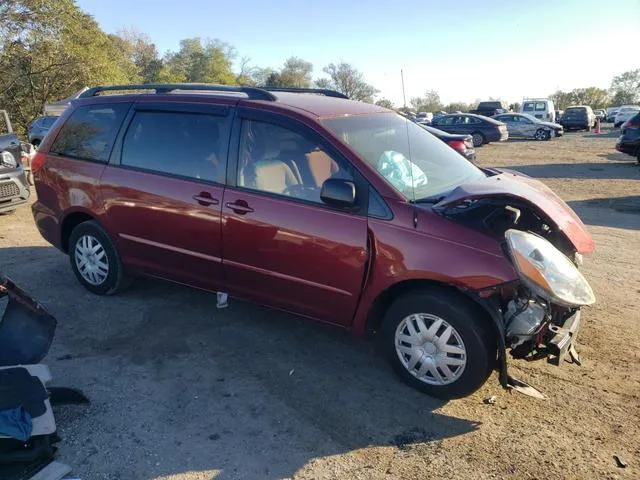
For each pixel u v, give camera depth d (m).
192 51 82.38
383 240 3.49
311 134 3.83
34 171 5.28
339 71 66.44
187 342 4.25
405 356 3.64
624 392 3.67
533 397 3.60
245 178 4.01
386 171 3.72
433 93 85.12
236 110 4.13
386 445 3.12
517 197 3.36
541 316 3.28
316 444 3.12
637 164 17.36
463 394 3.47
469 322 3.33
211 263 4.23
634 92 94.25
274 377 3.80
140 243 4.59
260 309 4.86
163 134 4.46
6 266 5.89
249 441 3.13
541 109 35.41
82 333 4.36
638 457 3.04
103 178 4.71
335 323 3.86
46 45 28.77
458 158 4.60
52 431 2.86
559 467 2.95
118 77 32.69
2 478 2.68
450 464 2.97
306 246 3.73
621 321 4.77
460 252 3.31
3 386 2.88
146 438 3.12
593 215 9.43
